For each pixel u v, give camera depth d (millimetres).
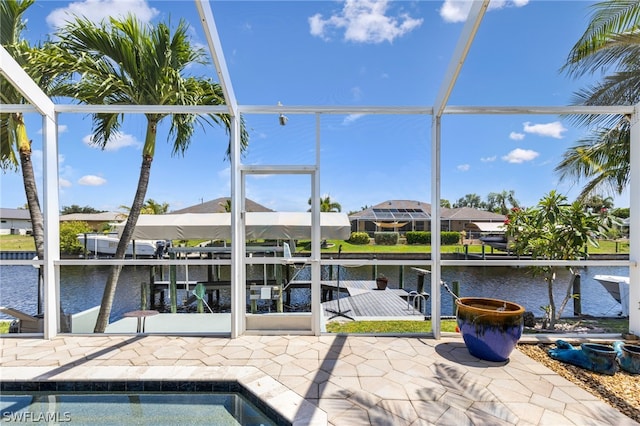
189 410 2574
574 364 3062
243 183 4023
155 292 6059
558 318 5215
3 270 4555
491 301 3602
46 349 3363
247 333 3885
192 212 4602
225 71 3355
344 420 2184
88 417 2488
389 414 2254
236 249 3787
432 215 3857
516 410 2301
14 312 4082
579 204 4590
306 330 3971
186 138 4676
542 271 4949
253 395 2541
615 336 3701
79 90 4410
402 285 7383
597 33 4266
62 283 4293
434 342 3650
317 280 3926
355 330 4535
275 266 4113
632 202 3764
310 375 2828
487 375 2840
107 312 4535
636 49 4465
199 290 5430
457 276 8047
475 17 2670
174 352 3314
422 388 2611
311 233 4004
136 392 2742
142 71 4324
